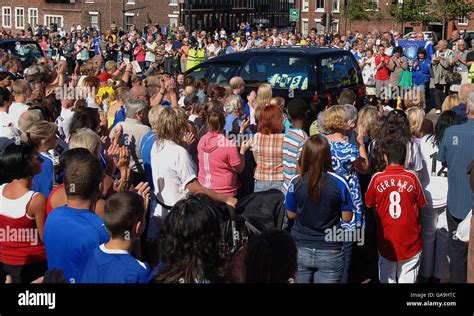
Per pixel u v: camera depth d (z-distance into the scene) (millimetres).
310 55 14883
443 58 22250
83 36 39156
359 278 8422
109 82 13078
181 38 32781
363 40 27250
